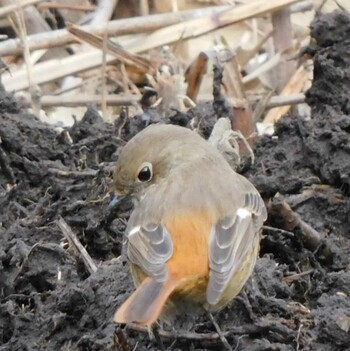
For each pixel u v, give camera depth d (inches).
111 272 406.3
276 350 373.1
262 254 439.5
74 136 505.4
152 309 328.5
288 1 603.5
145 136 393.1
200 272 344.5
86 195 457.4
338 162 467.8
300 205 460.1
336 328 377.4
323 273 423.5
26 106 569.3
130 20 605.0
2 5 613.9
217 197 368.5
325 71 514.6
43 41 589.3
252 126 526.9
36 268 422.3
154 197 369.7
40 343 393.1
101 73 589.6
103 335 384.8
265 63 617.6
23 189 471.8
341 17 527.2
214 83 514.6
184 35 602.9
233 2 653.9
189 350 377.7
